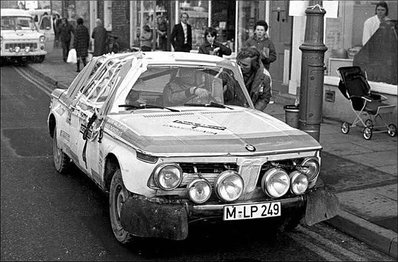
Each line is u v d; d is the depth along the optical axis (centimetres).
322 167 817
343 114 1134
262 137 532
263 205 509
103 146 578
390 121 1027
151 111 598
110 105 607
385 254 568
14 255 539
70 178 796
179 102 632
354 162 845
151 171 493
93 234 594
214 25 1702
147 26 1950
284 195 525
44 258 534
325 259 548
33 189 744
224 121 570
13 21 2567
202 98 645
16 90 1770
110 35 2195
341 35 1193
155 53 666
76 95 736
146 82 628
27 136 1083
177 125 548
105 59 714
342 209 649
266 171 512
